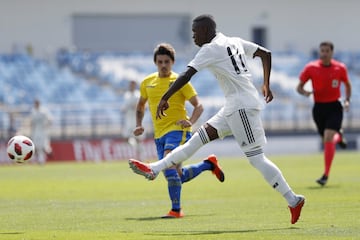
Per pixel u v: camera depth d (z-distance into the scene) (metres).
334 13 175.25
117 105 130.88
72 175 75.31
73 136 114.56
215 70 33.09
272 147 120.69
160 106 32.72
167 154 37.19
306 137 122.31
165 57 39.12
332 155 55.56
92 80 143.38
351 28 176.38
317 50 165.25
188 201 47.94
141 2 160.88
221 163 91.69
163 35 163.12
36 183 65.31
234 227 34.59
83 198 51.34
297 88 56.91
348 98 56.91
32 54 154.88
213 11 167.00
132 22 161.25
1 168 90.81
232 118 33.06
